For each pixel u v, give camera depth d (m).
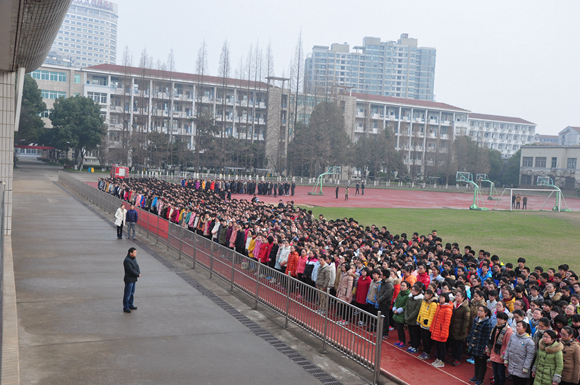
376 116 102.25
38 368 7.55
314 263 12.62
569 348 7.06
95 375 7.40
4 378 6.98
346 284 11.07
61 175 49.06
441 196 66.06
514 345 7.50
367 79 188.00
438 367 8.95
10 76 17.58
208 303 11.88
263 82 93.56
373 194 61.66
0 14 10.41
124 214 20.27
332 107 79.31
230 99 87.50
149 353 8.44
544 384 7.09
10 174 18.45
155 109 81.94
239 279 12.77
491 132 131.50
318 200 47.50
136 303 11.44
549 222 36.97
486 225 33.03
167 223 18.69
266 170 83.06
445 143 104.50
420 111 107.00
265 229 16.28
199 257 15.48
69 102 73.12
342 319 8.85
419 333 9.59
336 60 183.38
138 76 81.38
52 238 19.25
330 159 77.38
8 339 8.61
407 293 9.84
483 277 12.66
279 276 10.91
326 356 9.07
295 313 10.23
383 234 17.52
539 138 155.12
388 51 189.12
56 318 9.97
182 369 7.84
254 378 7.72
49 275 13.43
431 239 17.22
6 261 14.84
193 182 45.97
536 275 11.34
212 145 77.06
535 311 8.00
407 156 102.44
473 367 9.08
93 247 17.89
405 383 8.08
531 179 89.94
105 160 76.25
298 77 80.81
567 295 9.69
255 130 87.19
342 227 17.97
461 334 8.76
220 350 8.84
